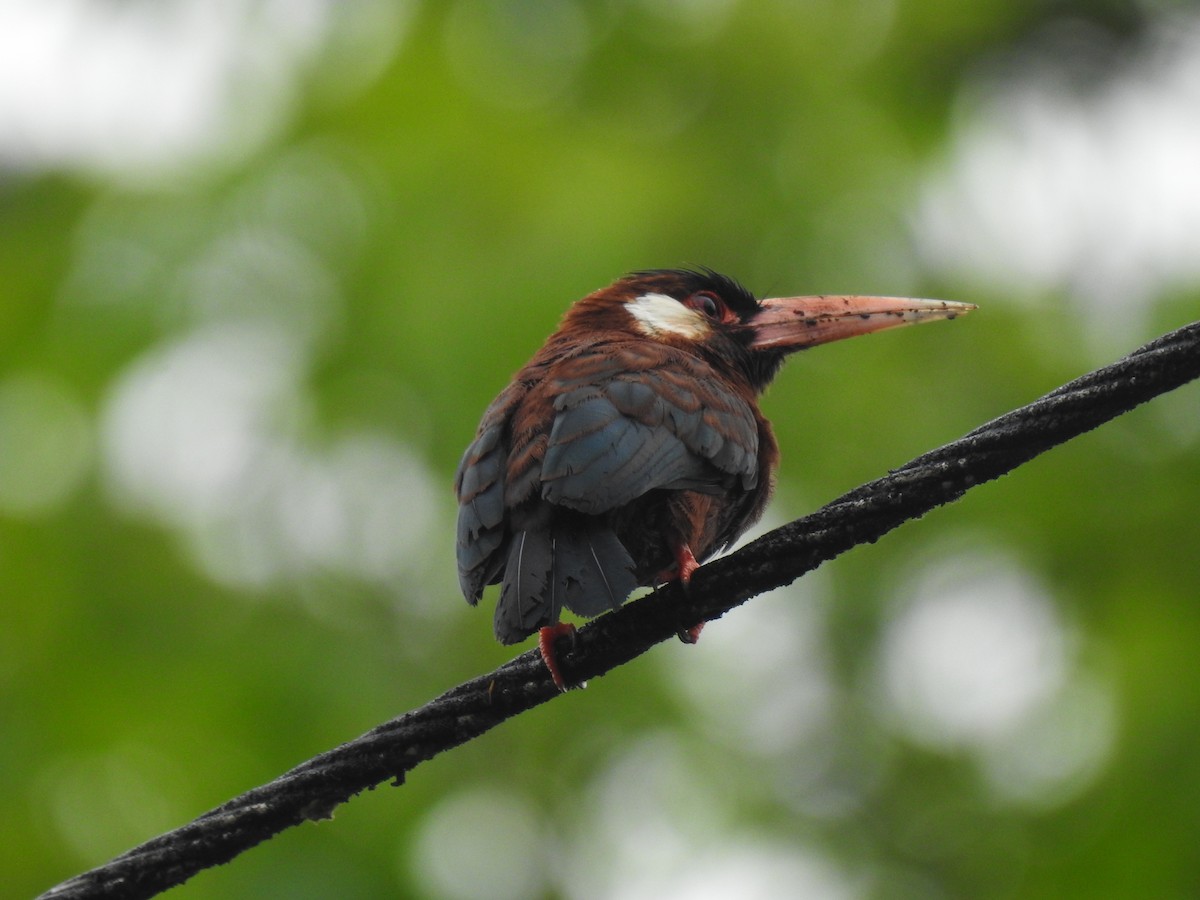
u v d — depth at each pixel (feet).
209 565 45.75
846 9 56.39
